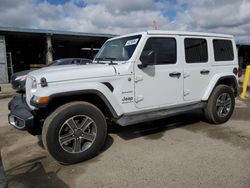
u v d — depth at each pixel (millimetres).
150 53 3750
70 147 3396
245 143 4039
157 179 2943
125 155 3660
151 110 4133
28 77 3609
